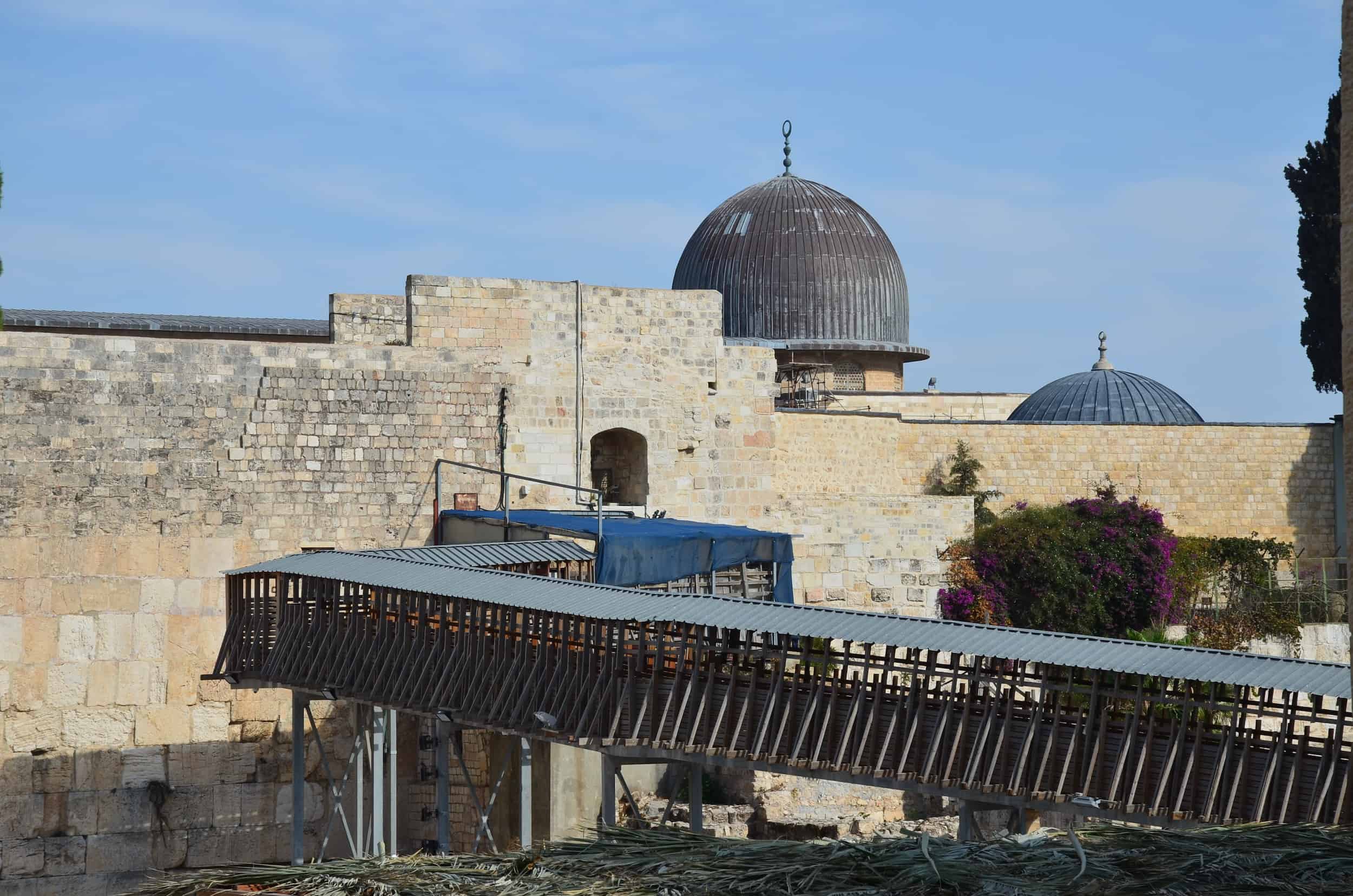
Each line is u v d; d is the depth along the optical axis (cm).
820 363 7656
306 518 4703
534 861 2052
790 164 8256
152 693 4506
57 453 4459
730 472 5400
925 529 5488
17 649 4391
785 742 2823
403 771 4734
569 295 5162
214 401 4622
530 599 3125
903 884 1794
